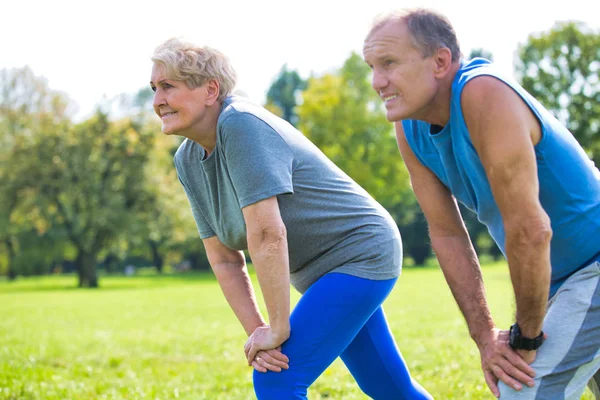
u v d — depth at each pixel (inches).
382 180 1740.9
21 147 1592.0
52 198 1616.6
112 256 2785.4
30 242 1632.6
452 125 103.2
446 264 121.3
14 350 355.9
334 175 120.0
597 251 107.1
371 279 116.6
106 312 716.7
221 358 321.4
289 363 112.8
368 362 129.0
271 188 109.7
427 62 101.0
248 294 130.2
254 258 111.3
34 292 1320.1
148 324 553.0
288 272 111.5
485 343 113.2
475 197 112.7
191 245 2348.7
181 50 113.3
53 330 514.6
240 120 111.7
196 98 114.7
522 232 97.7
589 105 1551.4
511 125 96.3
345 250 117.8
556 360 104.3
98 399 217.9
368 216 119.5
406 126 116.1
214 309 713.0
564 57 1566.2
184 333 459.2
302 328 113.7
